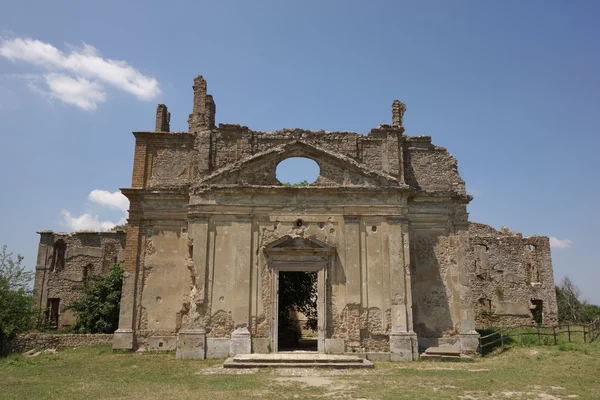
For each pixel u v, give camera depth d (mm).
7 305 22141
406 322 19703
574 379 13805
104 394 11805
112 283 30062
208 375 14984
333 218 20750
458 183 22266
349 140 21859
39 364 17672
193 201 20688
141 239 21547
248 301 19719
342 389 12555
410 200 21938
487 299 37781
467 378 14320
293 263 20109
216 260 20188
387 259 20375
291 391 12258
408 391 12258
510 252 38562
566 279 48531
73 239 36781
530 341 22203
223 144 21750
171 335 20750
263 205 20703
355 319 19688
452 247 21641
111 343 22406
